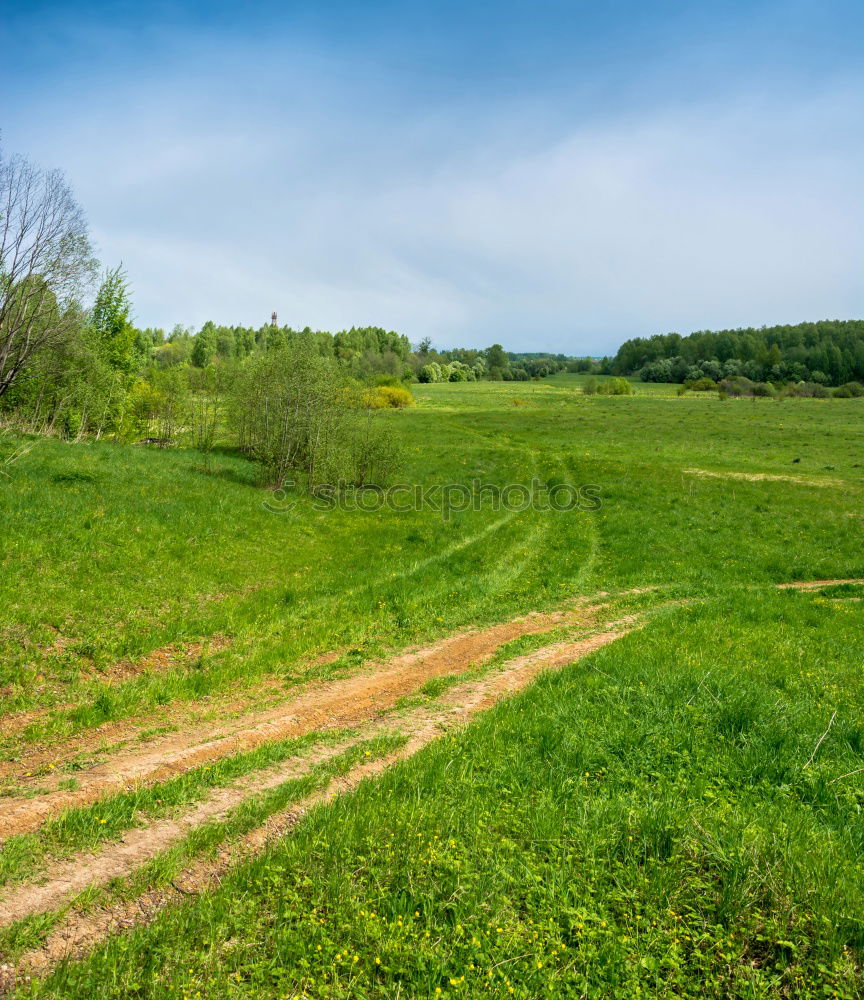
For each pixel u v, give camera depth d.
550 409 81.12
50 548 14.98
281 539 21.42
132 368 44.53
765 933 4.59
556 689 10.01
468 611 16.14
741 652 12.09
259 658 12.19
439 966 4.29
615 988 4.14
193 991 4.12
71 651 11.28
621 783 6.88
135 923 4.88
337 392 32.53
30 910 5.03
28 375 30.36
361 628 14.26
